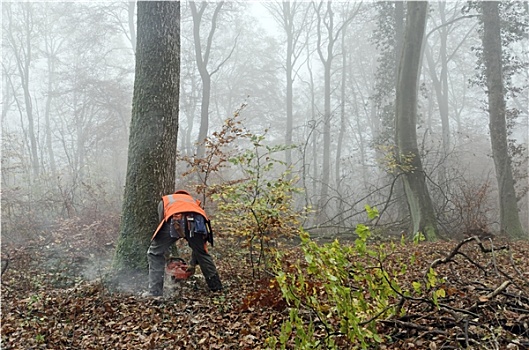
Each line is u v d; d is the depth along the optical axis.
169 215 6.00
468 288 4.82
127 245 6.71
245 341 4.24
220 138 8.35
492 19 16.67
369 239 13.20
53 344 4.54
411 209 14.10
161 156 6.93
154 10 7.02
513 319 3.77
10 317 5.34
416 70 14.80
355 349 3.37
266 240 6.82
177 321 5.02
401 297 3.93
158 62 7.00
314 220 15.90
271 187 6.94
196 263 6.55
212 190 7.37
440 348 3.46
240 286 6.43
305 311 4.39
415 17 14.83
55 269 8.27
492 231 16.47
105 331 4.90
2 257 8.70
